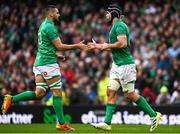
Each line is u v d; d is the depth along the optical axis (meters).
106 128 36.31
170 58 69.50
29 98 37.22
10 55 73.25
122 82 36.44
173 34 73.44
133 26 74.38
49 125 43.81
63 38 75.06
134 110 47.66
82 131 37.06
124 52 36.28
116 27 35.88
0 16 79.62
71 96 61.16
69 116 48.41
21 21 78.12
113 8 36.09
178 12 77.44
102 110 48.41
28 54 72.12
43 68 36.66
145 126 42.84
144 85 62.50
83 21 77.50
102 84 61.19
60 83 36.88
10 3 80.50
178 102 56.91
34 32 75.69
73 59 68.44
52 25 36.47
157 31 73.81
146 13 77.44
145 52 69.81
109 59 66.88
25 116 48.31
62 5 79.69
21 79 67.19
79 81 65.25
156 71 65.19
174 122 47.53
